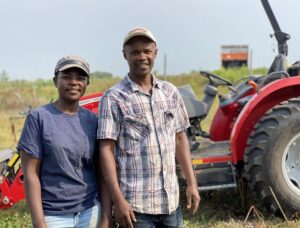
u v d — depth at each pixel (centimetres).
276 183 461
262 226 443
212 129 615
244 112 473
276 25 580
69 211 283
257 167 464
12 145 878
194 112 535
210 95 573
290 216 468
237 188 527
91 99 500
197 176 470
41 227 272
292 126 460
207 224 470
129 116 288
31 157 278
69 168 281
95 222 293
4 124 1187
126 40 292
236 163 477
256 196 477
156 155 289
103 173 290
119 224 290
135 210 288
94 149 293
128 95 291
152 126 290
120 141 292
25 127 281
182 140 317
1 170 498
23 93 1978
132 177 289
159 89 299
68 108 289
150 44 293
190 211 310
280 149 461
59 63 286
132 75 297
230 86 585
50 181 281
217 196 542
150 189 288
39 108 286
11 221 481
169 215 297
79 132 286
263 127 465
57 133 279
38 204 276
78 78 286
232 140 472
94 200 294
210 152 509
